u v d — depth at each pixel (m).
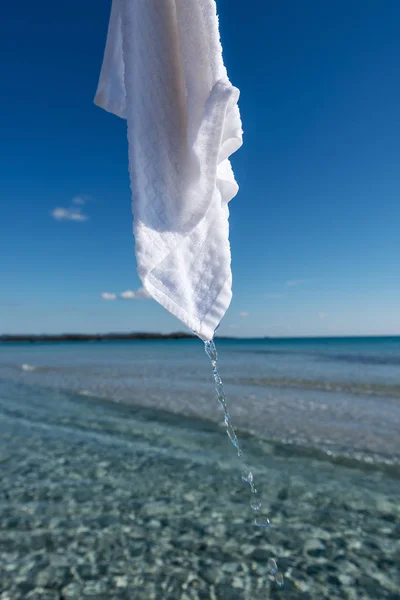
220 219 1.32
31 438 6.70
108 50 1.56
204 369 18.14
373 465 5.18
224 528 3.75
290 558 3.29
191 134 1.26
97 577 3.04
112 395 10.43
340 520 3.87
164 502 4.27
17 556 3.31
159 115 1.29
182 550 3.40
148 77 1.31
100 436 6.75
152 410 8.55
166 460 5.54
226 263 1.29
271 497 4.37
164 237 1.19
